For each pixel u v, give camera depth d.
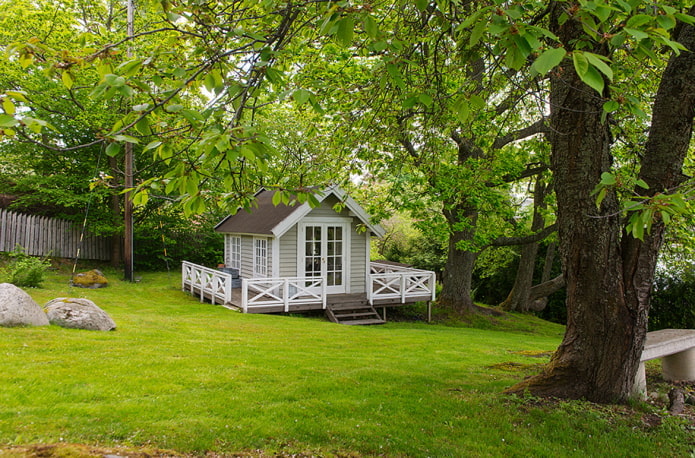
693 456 3.45
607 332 4.29
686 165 7.70
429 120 6.11
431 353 7.32
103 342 6.15
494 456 3.39
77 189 16.98
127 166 14.90
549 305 19.69
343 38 2.45
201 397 4.22
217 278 12.66
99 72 2.64
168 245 20.48
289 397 4.41
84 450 2.76
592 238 4.16
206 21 3.16
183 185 2.67
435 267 23.48
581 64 1.75
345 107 7.33
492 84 5.21
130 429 3.38
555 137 4.35
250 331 8.42
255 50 3.05
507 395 4.62
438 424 3.91
